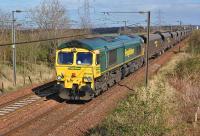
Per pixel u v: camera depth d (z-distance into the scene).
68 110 23.39
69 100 26.20
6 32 44.50
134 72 38.78
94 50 24.91
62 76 25.41
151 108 16.84
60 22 51.12
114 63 29.89
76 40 25.33
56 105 24.77
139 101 17.66
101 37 29.50
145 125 15.67
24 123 20.17
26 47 42.75
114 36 33.00
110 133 16.44
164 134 16.11
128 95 26.22
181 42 88.94
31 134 18.50
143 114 16.38
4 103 24.86
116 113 18.72
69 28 53.28
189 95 24.41
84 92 25.11
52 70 41.09
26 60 42.59
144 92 18.77
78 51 25.05
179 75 33.25
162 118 16.83
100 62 26.02
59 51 25.47
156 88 21.41
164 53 61.09
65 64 25.31
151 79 33.88
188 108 21.81
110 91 28.70
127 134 15.55
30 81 33.38
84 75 24.95
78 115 22.05
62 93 25.44
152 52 49.00
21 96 27.28
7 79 33.91
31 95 27.81
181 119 19.75
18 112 22.64
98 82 26.20
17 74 36.59
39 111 23.12
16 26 42.03
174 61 48.16
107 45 28.06
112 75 30.09
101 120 20.73
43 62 45.50
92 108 23.58
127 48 34.41
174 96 24.03
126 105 18.45
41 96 27.44
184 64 35.34
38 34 47.38
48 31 47.84
